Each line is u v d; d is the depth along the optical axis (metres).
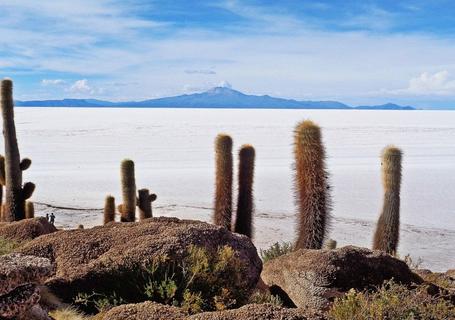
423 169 41.38
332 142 67.69
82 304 5.19
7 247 6.84
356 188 32.12
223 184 11.30
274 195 29.67
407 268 6.25
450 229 21.78
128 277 5.43
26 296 3.88
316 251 6.41
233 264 5.66
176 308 4.34
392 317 4.29
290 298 6.35
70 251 6.33
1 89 12.74
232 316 3.98
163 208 25.31
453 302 5.64
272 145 62.03
